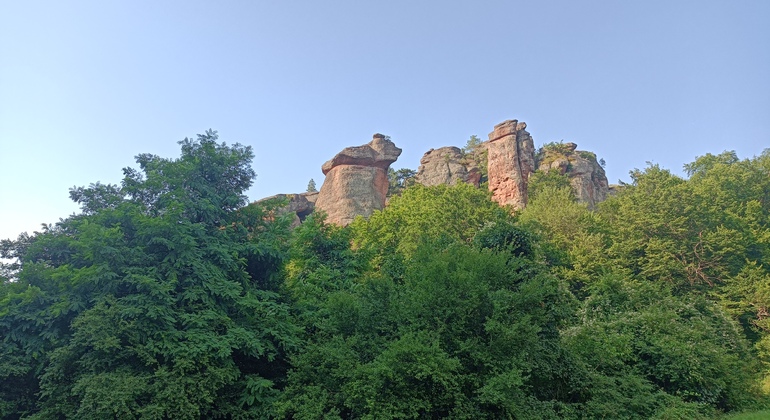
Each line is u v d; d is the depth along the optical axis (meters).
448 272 13.43
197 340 12.32
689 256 32.38
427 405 11.18
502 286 13.95
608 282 23.61
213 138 17.47
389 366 11.32
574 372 14.61
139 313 12.15
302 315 16.25
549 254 26.80
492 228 18.58
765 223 37.06
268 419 12.66
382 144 67.19
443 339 12.45
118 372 11.71
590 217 39.28
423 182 75.06
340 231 22.61
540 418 11.92
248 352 13.31
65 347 11.59
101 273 12.36
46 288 13.11
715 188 38.06
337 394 12.25
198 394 11.83
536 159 68.62
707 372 16.44
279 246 17.66
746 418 14.20
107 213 13.96
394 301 13.94
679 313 22.03
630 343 17.75
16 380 12.84
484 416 11.31
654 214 34.06
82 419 11.13
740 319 28.86
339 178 62.88
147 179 15.51
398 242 34.59
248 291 15.11
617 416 13.56
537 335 14.22
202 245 14.77
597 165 71.50
